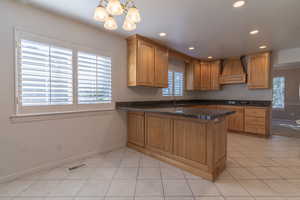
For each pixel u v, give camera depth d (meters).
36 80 2.05
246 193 1.68
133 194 1.67
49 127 2.19
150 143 2.72
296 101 5.83
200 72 5.15
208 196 1.63
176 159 2.30
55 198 1.60
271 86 4.11
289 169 2.22
